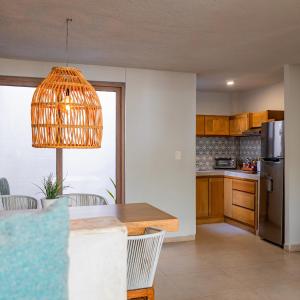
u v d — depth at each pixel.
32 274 1.06
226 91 6.62
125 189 4.64
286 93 4.45
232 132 6.48
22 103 4.32
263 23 2.93
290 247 4.40
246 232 5.43
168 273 3.62
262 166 4.96
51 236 1.11
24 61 4.23
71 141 2.39
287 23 2.93
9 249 1.05
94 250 1.40
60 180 4.47
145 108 4.74
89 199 3.50
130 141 4.67
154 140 4.78
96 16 2.78
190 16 2.77
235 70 4.77
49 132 2.36
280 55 3.98
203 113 6.59
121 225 1.47
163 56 4.03
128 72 4.65
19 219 1.10
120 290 1.44
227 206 6.11
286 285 3.31
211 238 5.07
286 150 4.45
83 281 1.39
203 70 4.77
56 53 3.91
